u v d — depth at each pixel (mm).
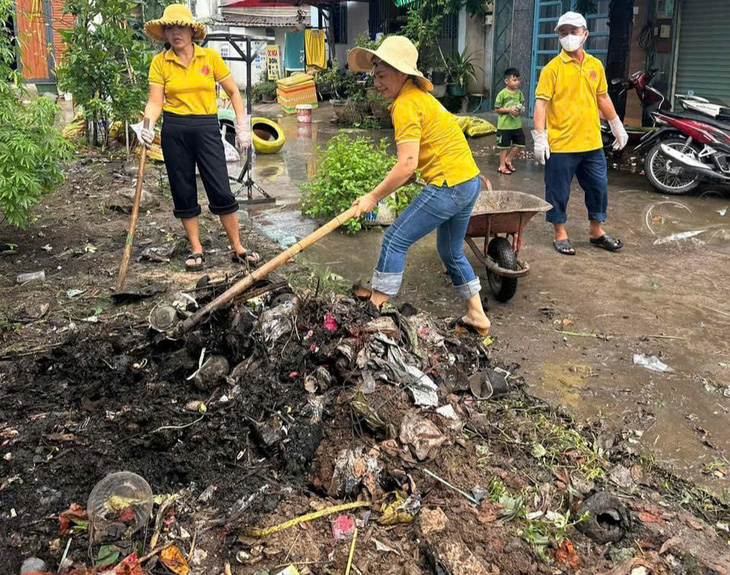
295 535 2684
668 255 6250
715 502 3037
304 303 3949
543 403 3732
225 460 3059
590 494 2990
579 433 3500
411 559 2596
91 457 3023
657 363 4238
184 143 5219
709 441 3473
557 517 2854
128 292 4777
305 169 10000
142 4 11461
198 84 5109
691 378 4066
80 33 9672
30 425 3232
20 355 3920
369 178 6914
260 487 2924
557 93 5871
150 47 11336
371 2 20578
